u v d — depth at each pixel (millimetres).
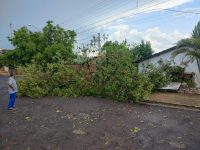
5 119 8961
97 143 6293
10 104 10867
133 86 12172
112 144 6203
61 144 6246
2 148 6027
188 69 18391
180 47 17172
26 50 31844
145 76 12984
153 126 7758
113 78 12992
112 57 13883
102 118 8883
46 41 32031
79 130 7434
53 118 8984
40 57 28219
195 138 6566
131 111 10023
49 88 14906
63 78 15117
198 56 15719
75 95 14250
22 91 14562
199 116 8938
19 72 15547
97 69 14148
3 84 24344
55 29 31781
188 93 13984
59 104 11812
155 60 19953
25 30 32938
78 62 15695
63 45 29625
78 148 5957
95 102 12250
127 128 7574
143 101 12062
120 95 12508
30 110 10531
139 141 6398
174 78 18078
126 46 15375
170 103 11078
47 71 15078
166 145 6090
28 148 6000
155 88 14898
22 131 7406
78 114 9570
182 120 8422
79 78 15031
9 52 33562
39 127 7820
